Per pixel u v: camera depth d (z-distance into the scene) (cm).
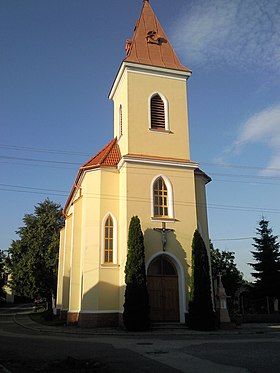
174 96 2748
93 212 2519
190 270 2391
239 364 1077
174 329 2181
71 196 3312
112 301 2356
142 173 2472
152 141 2591
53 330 2256
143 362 1128
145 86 2697
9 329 2530
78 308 2491
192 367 1041
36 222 5131
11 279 4828
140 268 2192
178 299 2358
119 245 2458
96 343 1609
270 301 4078
